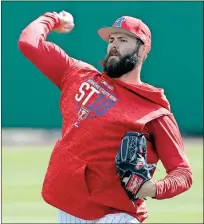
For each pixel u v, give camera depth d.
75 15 57.88
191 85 60.19
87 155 15.58
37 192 35.75
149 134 15.72
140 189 14.73
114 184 15.52
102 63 16.20
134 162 14.76
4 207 31.66
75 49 58.09
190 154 50.66
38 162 46.47
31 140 56.84
